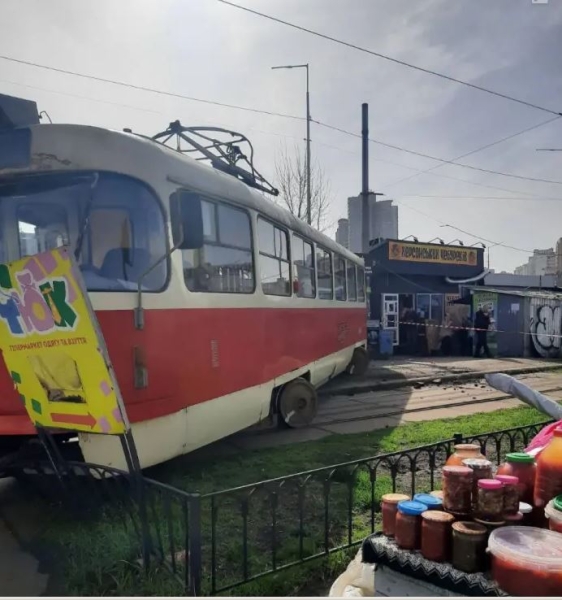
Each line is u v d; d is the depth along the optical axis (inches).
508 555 101.7
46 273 132.3
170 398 191.0
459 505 117.9
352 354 503.5
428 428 319.3
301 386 332.2
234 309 237.5
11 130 182.4
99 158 181.0
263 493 203.6
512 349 791.1
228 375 229.6
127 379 175.0
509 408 392.5
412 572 113.9
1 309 146.1
